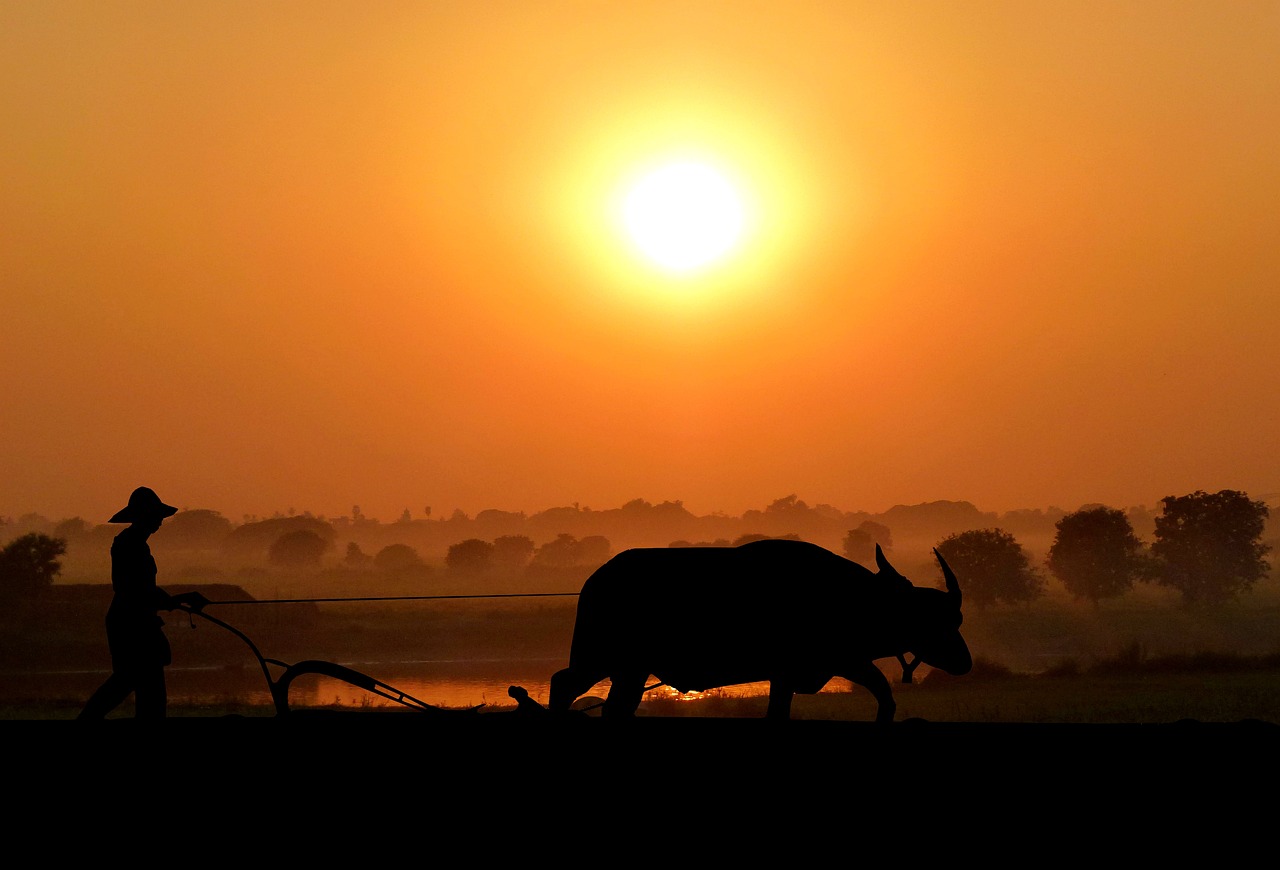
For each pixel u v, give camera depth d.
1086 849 24.45
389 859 25.70
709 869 25.02
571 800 25.53
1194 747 24.83
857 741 25.42
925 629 37.22
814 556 38.47
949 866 24.62
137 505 37.31
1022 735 25.47
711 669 38.06
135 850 26.03
